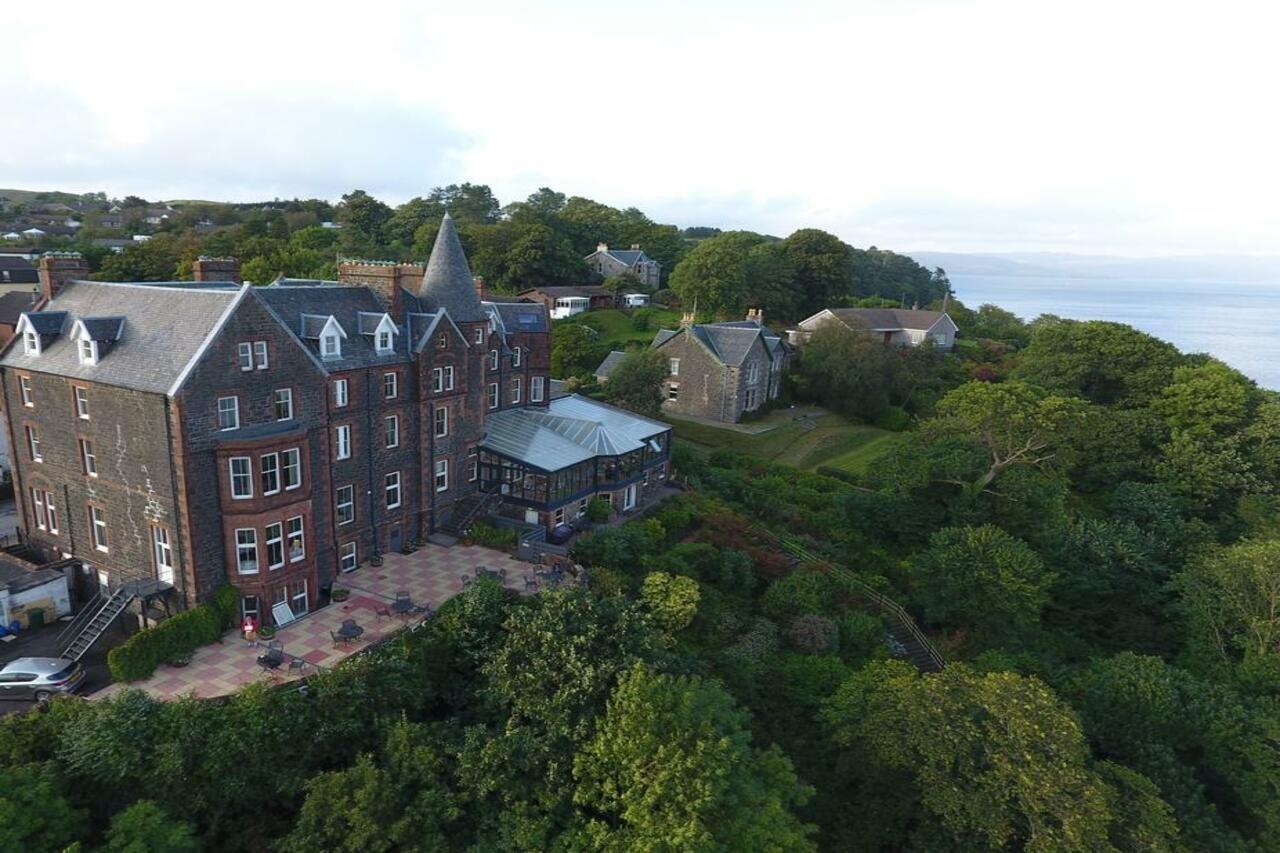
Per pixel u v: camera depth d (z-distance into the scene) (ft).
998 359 408.87
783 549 189.78
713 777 91.25
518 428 189.26
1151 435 265.54
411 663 113.19
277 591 126.21
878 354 321.93
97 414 125.08
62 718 93.91
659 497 203.62
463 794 94.02
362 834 84.48
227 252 371.56
